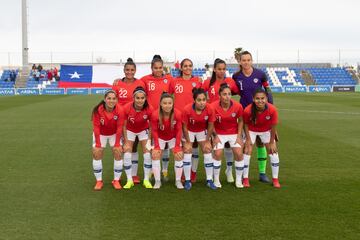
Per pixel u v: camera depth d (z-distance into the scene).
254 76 7.03
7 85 43.47
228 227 4.63
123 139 6.76
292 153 9.01
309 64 55.81
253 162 8.27
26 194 5.95
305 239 4.30
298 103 24.61
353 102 25.28
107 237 4.36
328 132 12.18
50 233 4.47
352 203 5.47
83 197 5.81
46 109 20.61
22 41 43.78
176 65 47.09
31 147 9.80
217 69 7.09
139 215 5.03
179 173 6.40
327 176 6.98
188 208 5.30
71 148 9.68
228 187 6.42
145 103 6.43
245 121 6.54
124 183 6.67
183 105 7.32
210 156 6.42
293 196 5.83
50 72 44.25
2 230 4.56
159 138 6.52
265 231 4.51
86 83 42.66
